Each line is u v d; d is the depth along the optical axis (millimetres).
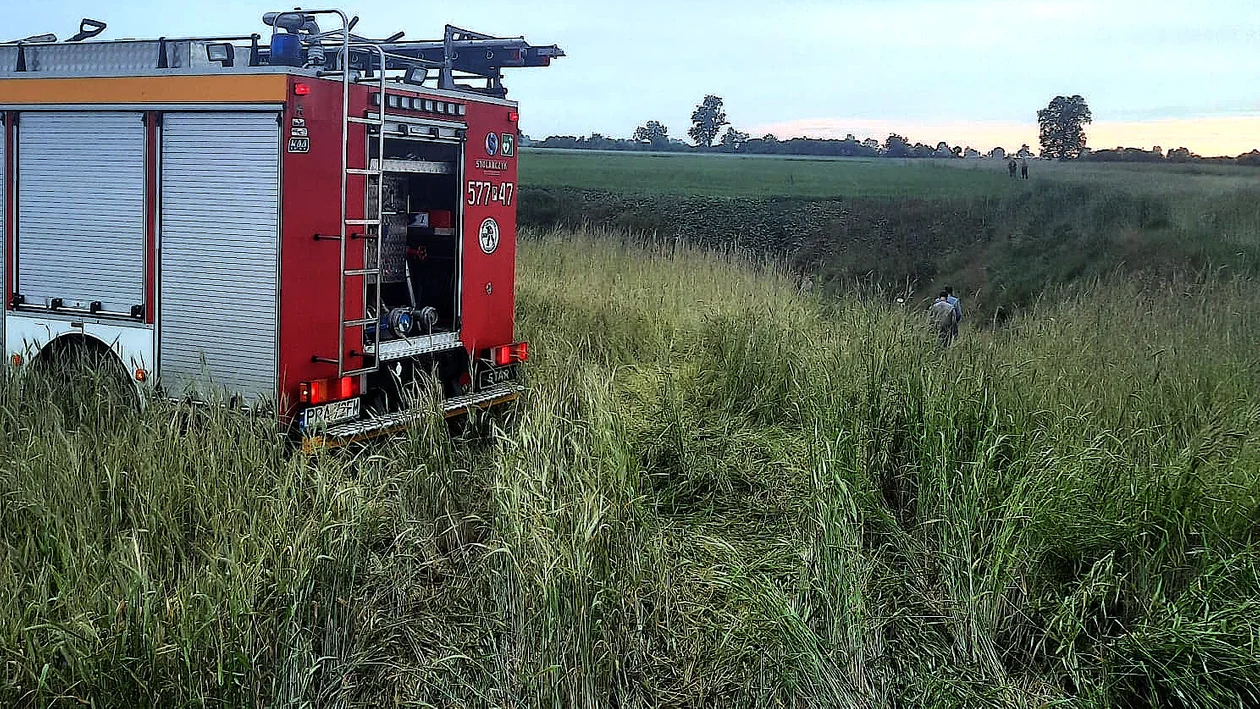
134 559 4898
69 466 5883
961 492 6062
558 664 4773
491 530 6008
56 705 4176
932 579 5910
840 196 44344
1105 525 5715
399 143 8156
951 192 45031
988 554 5695
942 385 7141
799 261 34688
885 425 7207
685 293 14602
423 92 7781
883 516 6348
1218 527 5652
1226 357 8930
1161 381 7977
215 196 7027
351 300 7203
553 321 12672
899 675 5082
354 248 7207
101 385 7164
